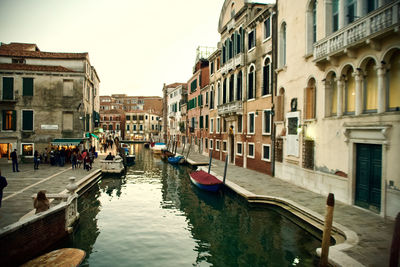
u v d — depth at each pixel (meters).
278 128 14.48
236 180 14.23
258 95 16.98
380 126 7.84
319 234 7.75
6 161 21.36
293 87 12.90
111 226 9.66
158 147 38.16
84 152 19.00
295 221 9.04
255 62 17.31
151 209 11.77
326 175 10.48
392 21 7.04
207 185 13.53
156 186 16.48
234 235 8.71
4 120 21.86
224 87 23.16
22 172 16.95
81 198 13.18
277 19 14.52
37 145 22.03
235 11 20.55
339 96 9.77
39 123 22.16
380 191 8.16
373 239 6.35
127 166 25.91
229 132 21.98
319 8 10.91
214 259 7.24
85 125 23.81
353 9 9.33
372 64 8.58
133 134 70.94
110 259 7.23
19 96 21.88
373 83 8.59
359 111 8.91
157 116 75.19
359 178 9.00
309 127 11.60
